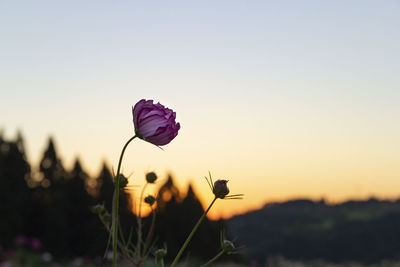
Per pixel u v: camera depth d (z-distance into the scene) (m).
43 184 45.16
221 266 20.06
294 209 168.62
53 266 15.48
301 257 108.06
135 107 2.09
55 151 46.56
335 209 153.50
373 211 128.38
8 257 13.87
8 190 35.62
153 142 2.07
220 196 2.09
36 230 36.53
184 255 19.56
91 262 13.28
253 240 128.62
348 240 108.12
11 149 41.34
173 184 28.03
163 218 19.81
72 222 38.44
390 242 103.00
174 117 2.15
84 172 41.91
